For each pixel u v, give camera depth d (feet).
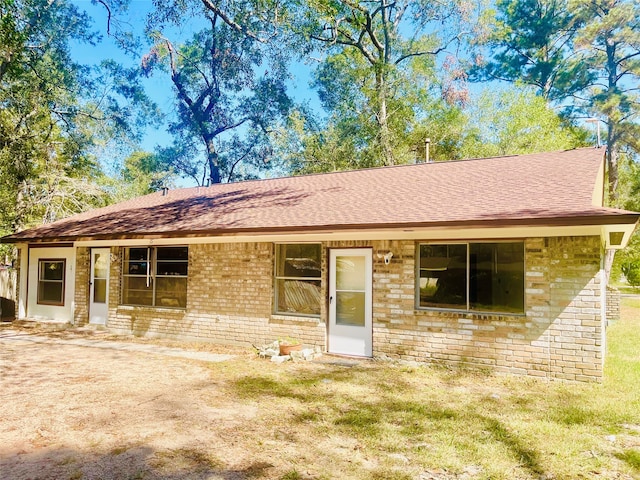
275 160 116.47
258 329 33.35
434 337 27.04
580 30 105.09
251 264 34.09
